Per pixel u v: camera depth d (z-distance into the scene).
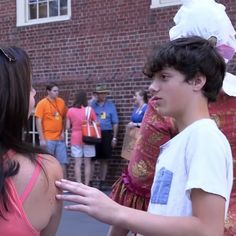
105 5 10.78
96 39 10.95
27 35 11.98
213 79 1.87
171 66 1.85
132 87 10.40
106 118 10.25
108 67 10.76
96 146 10.22
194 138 1.79
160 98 1.89
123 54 10.55
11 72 1.79
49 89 10.05
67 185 1.75
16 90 1.79
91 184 10.55
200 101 1.87
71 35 11.30
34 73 11.86
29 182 1.72
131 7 10.43
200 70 1.84
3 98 1.78
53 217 1.85
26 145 1.82
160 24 10.05
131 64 10.44
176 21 2.60
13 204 1.69
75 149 9.96
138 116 9.05
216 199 1.69
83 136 9.90
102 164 10.34
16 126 1.82
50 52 11.63
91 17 11.00
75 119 9.92
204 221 1.68
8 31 12.26
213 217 1.68
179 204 1.79
